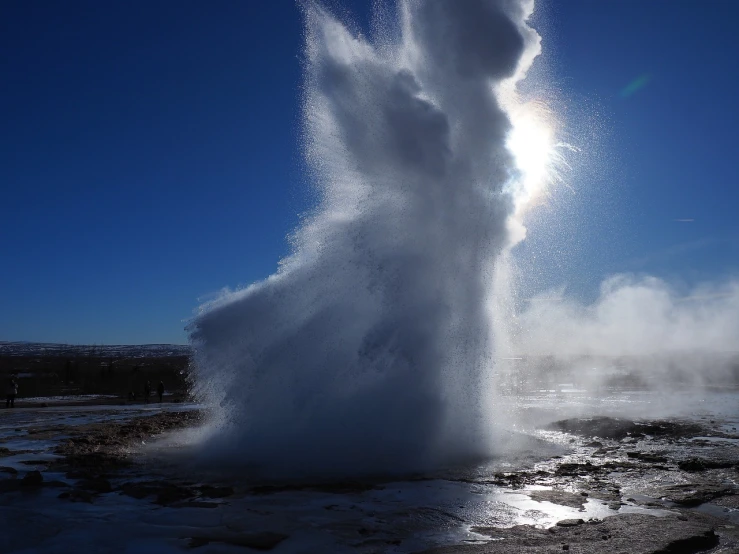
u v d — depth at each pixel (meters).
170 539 6.46
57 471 9.97
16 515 7.30
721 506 7.84
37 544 6.32
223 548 6.19
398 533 6.67
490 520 7.14
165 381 44.66
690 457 11.09
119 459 10.96
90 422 17.80
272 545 6.29
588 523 6.94
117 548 6.21
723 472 9.83
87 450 12.01
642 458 11.03
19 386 40.91
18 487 8.73
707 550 6.18
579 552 5.90
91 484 8.76
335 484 8.95
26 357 107.81
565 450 11.99
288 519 7.17
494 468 10.15
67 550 6.14
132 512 7.46
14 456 11.39
